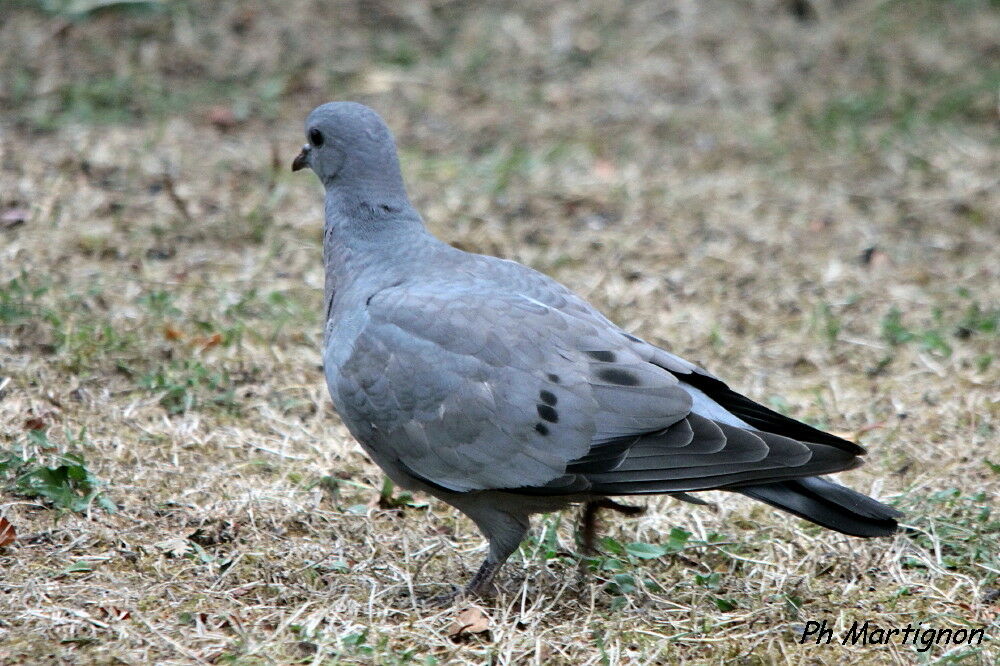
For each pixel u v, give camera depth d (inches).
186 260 529.7
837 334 498.3
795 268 558.3
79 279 496.7
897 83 770.2
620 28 832.3
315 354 469.4
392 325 330.6
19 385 418.6
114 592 319.9
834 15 852.6
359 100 732.0
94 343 447.2
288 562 344.2
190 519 359.9
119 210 562.3
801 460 301.9
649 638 317.1
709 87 767.7
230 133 678.5
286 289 517.0
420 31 815.7
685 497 332.5
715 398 330.6
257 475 389.4
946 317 512.1
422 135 696.4
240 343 465.7
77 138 635.5
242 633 305.4
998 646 312.8
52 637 298.8
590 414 315.6
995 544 358.6
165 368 442.9
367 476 397.4
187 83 727.7
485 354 321.4
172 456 393.1
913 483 393.1
